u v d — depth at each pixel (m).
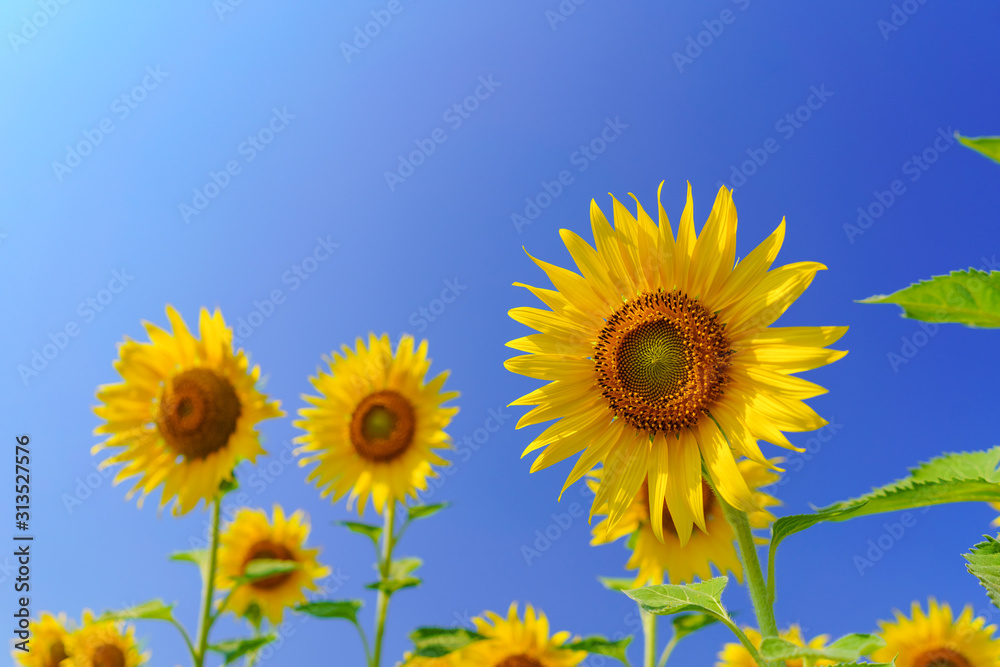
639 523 5.74
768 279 3.48
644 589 2.83
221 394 5.85
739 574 5.48
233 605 6.89
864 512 2.47
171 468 5.88
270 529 7.40
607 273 3.89
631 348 3.76
